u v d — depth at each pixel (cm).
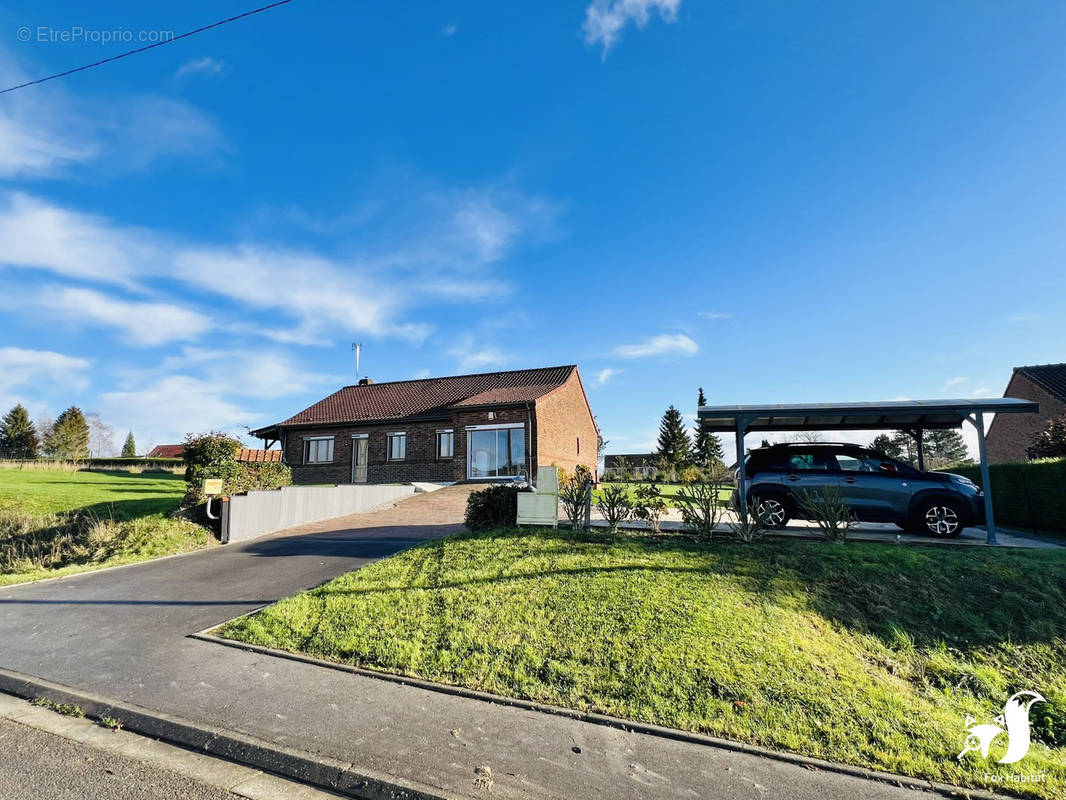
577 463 2923
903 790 382
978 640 630
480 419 2402
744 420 1079
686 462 4541
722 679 516
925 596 702
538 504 1062
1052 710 518
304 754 412
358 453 2747
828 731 448
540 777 387
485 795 365
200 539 1283
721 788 377
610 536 956
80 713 496
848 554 819
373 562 952
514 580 768
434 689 527
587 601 682
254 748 425
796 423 1229
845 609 681
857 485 1022
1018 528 1298
